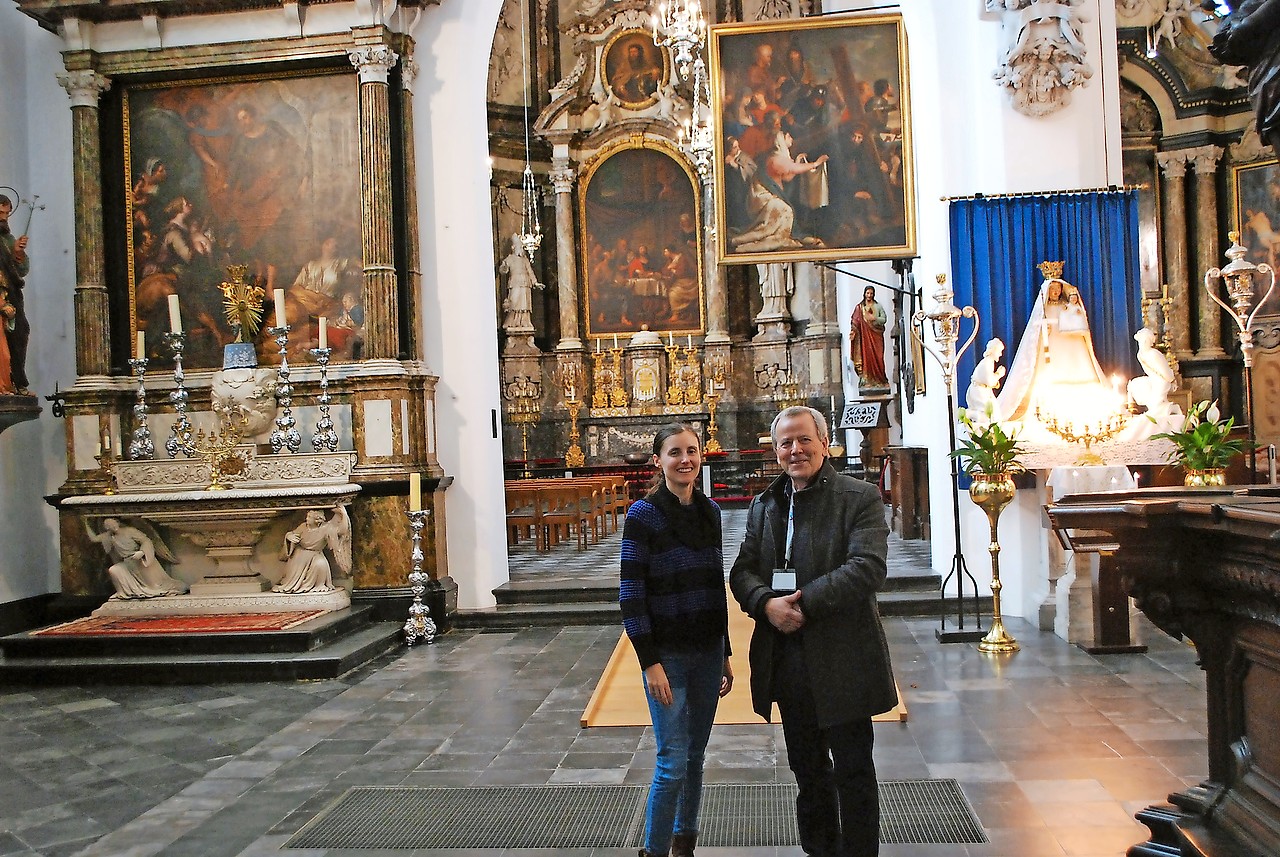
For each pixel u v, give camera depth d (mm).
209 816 4648
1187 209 17438
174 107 9617
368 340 9141
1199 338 17281
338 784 5027
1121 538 3453
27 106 9641
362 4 9000
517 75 20453
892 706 3301
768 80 9320
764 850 4027
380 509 8914
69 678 7371
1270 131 3088
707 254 20281
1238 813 3312
